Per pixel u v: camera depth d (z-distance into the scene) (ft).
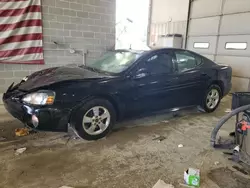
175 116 14.29
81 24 17.83
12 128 11.53
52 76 10.61
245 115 8.32
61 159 8.57
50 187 6.91
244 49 21.06
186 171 7.50
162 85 11.96
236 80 22.15
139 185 7.14
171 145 10.07
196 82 13.51
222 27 22.97
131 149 9.55
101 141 10.23
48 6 16.15
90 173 7.72
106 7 18.70
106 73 11.12
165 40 29.68
